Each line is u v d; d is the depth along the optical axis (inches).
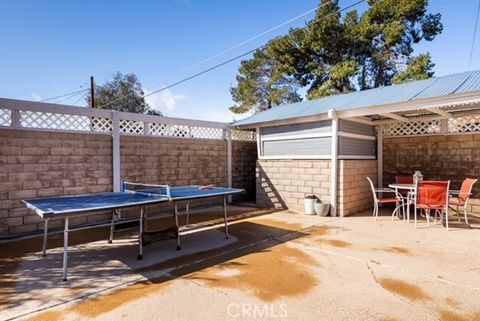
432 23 609.6
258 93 908.0
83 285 131.1
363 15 638.5
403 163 323.0
